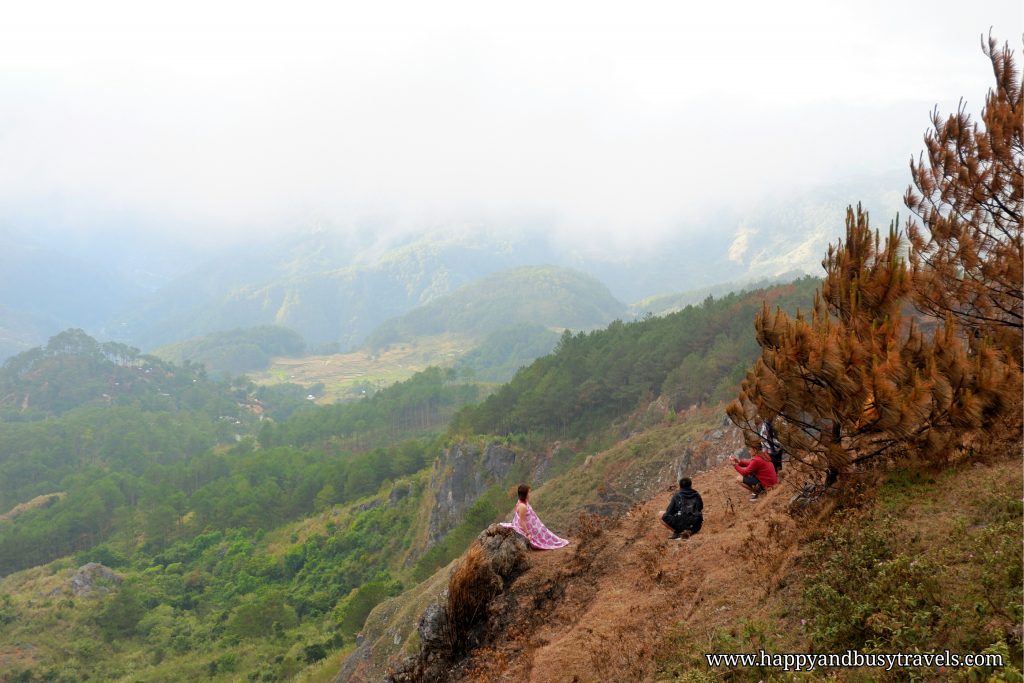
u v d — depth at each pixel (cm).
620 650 887
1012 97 1134
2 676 7931
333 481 14512
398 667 1303
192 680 7550
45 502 16862
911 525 823
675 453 5472
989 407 889
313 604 9681
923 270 1142
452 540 6712
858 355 940
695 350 10200
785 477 1228
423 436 19762
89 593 10506
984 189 1120
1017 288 1065
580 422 10862
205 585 11312
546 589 1229
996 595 629
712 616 857
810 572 821
